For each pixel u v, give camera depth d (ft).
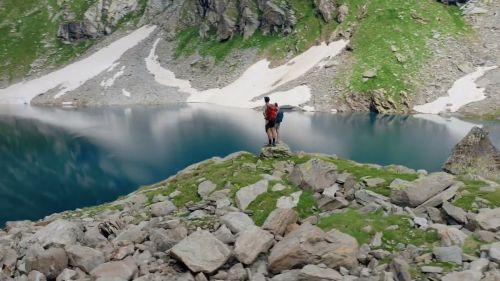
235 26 647.97
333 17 567.59
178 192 79.87
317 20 577.84
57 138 333.62
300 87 476.54
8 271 53.62
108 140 318.04
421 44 479.00
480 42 474.08
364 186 68.74
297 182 72.18
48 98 605.31
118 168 238.68
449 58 456.04
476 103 385.09
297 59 547.08
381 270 42.91
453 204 56.85
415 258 44.62
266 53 587.27
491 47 461.78
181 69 632.38
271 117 93.91
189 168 102.17
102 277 46.03
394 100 415.64
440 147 264.72
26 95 624.59
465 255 43.32
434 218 55.11
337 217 55.72
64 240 57.77
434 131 315.17
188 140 307.99
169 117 425.69
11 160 263.70
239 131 337.52
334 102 439.22
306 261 45.42
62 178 222.69
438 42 479.00
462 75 433.07
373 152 256.73
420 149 260.83
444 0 540.52
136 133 343.46
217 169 90.33
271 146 94.02
